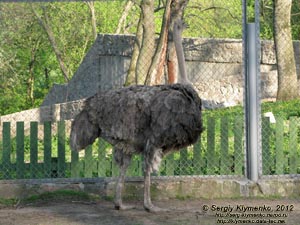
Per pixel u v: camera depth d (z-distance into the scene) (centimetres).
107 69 3750
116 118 1466
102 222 1398
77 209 1527
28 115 3131
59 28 5069
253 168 1655
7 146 1661
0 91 4812
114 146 1499
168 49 2411
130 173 1667
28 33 4644
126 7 5038
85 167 1666
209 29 4106
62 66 4694
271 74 3350
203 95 3203
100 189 1639
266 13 4725
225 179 1655
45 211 1506
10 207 1556
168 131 1441
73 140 1498
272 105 3003
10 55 4300
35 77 5538
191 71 3534
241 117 1686
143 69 2509
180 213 1486
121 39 3672
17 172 1656
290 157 1698
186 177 1650
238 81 3209
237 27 4062
